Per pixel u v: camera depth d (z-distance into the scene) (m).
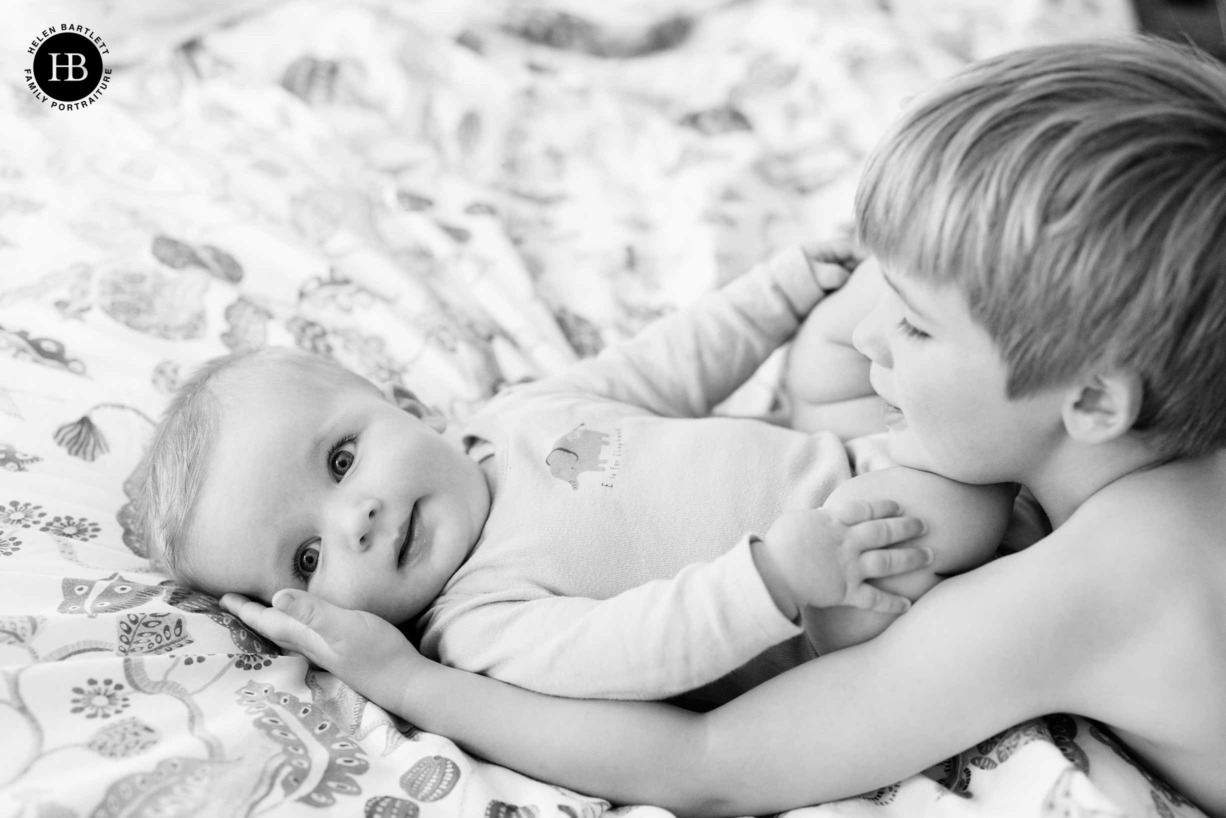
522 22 1.80
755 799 0.82
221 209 1.42
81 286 1.26
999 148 0.69
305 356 1.10
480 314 1.38
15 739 0.76
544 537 0.97
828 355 1.14
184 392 1.06
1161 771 0.81
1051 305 0.68
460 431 1.19
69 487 1.07
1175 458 0.78
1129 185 0.66
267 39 1.72
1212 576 0.73
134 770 0.75
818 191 1.55
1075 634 0.74
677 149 1.59
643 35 1.80
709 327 1.20
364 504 0.97
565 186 1.59
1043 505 0.83
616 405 1.11
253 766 0.77
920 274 0.73
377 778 0.81
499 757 0.87
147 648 0.89
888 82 1.65
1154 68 0.70
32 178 1.44
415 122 1.64
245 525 0.96
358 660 0.90
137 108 1.61
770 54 1.74
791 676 0.82
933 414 0.77
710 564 0.82
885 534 0.80
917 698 0.77
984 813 0.77
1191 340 0.68
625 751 0.83
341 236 1.43
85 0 1.67
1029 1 1.79
